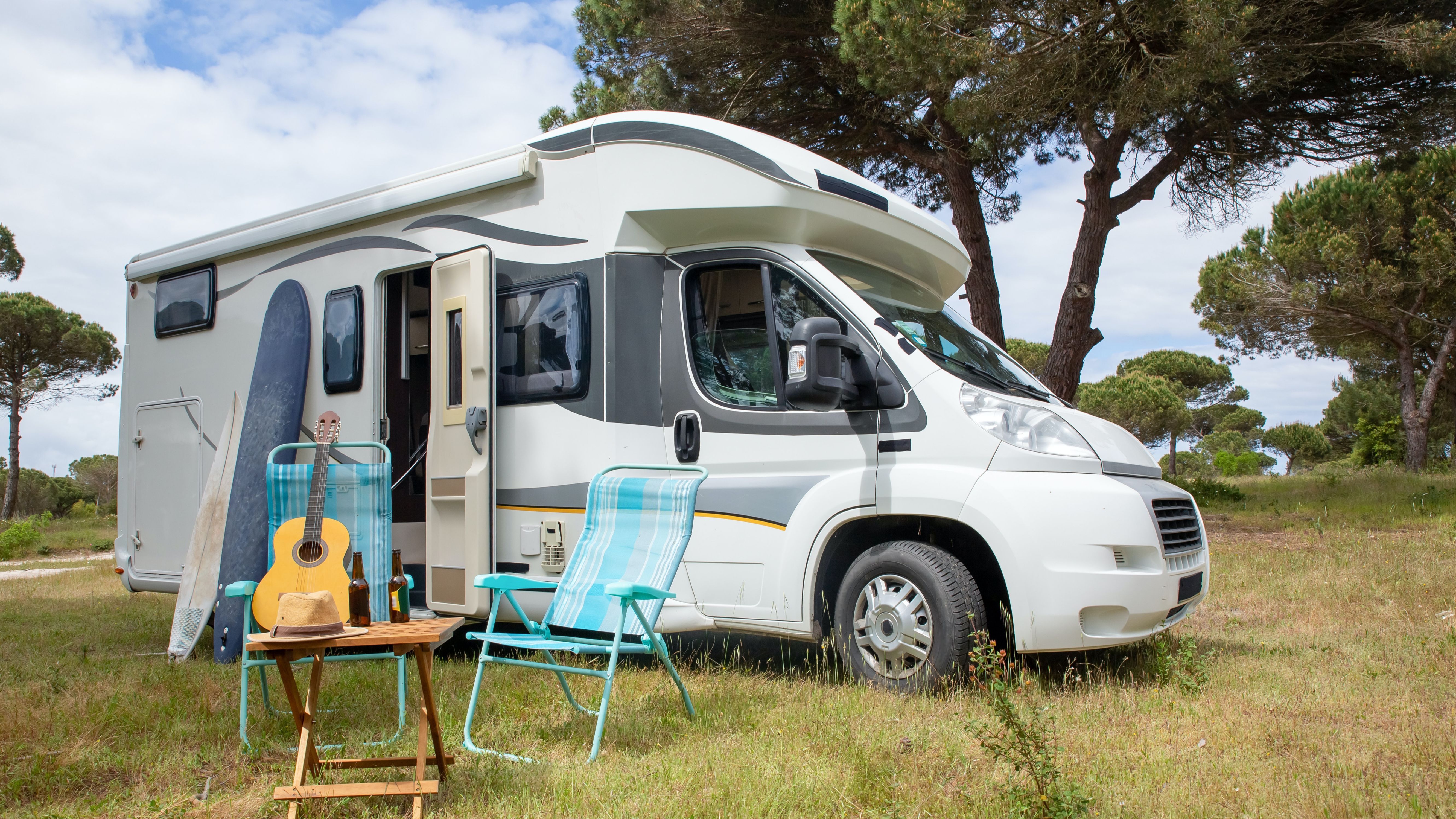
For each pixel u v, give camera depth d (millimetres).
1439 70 10359
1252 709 3734
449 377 5402
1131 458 4484
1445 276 18766
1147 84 9742
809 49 12391
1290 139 12031
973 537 4367
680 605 4742
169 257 7051
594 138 5129
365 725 3812
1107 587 3922
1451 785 2828
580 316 5039
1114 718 3650
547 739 3588
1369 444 29922
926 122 12953
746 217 4746
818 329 4121
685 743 3445
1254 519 12117
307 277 6223
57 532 23203
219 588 5648
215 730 3736
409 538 6223
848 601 4391
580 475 4949
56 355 28328
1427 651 4645
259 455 5875
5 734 3650
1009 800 2658
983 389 4395
